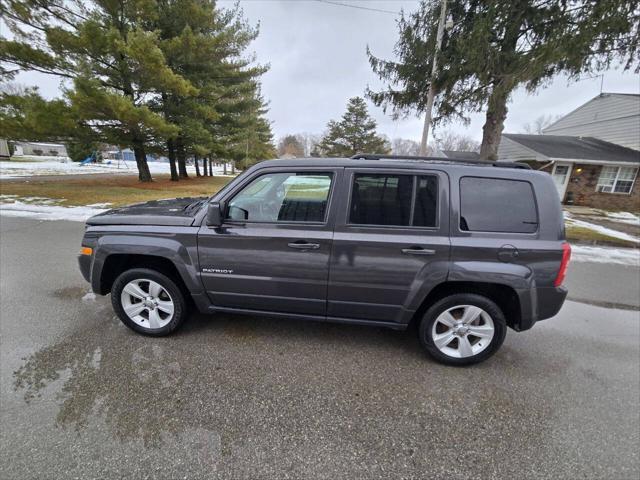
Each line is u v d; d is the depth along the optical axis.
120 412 1.97
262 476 1.61
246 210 2.59
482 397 2.24
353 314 2.62
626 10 7.50
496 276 2.33
